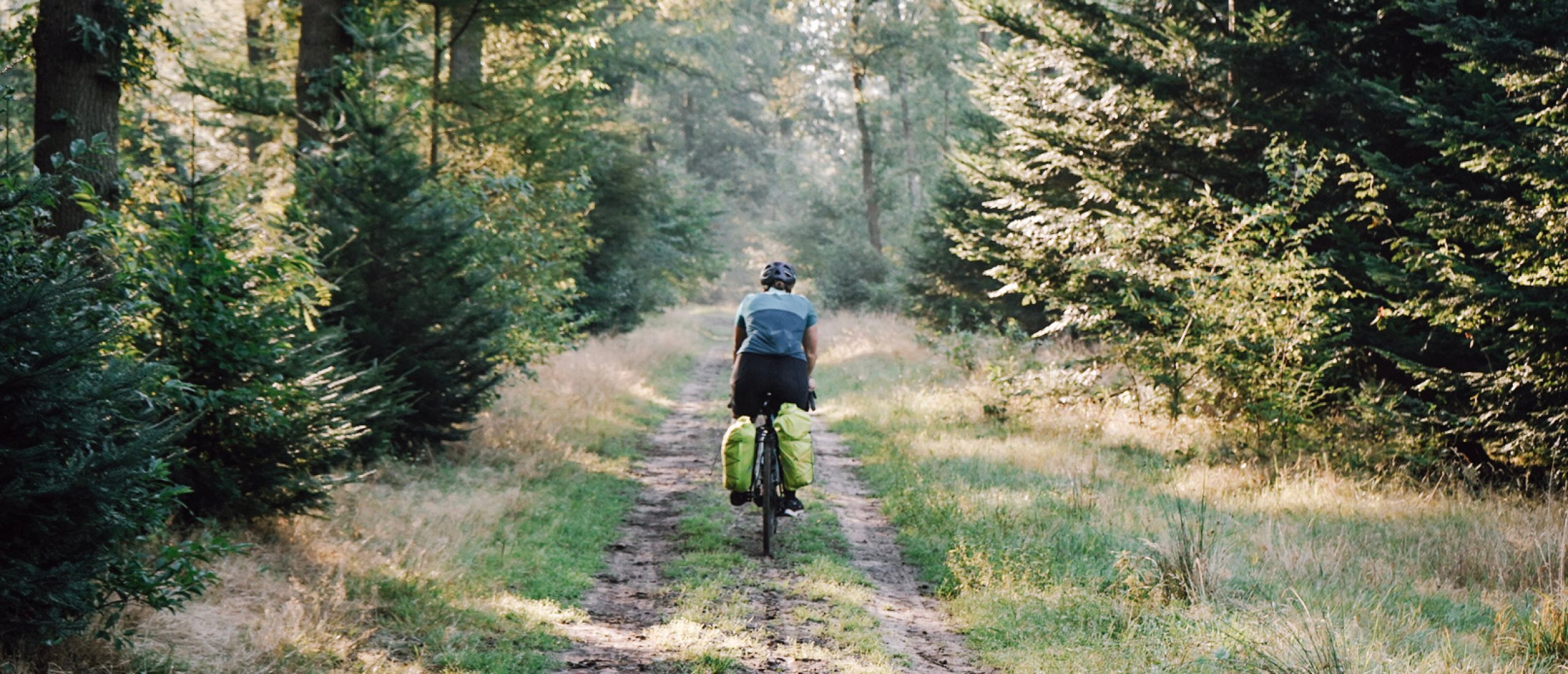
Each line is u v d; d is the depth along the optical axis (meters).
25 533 3.76
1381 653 4.63
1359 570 6.44
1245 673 4.50
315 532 6.25
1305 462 9.92
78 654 3.93
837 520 8.03
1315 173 10.57
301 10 11.49
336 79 10.77
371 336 8.79
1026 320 21.23
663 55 28.70
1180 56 11.52
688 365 23.36
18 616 3.73
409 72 12.64
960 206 22.42
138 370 4.07
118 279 5.02
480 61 14.68
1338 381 11.20
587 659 4.74
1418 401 9.94
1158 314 11.27
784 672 4.62
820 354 23.94
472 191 11.23
